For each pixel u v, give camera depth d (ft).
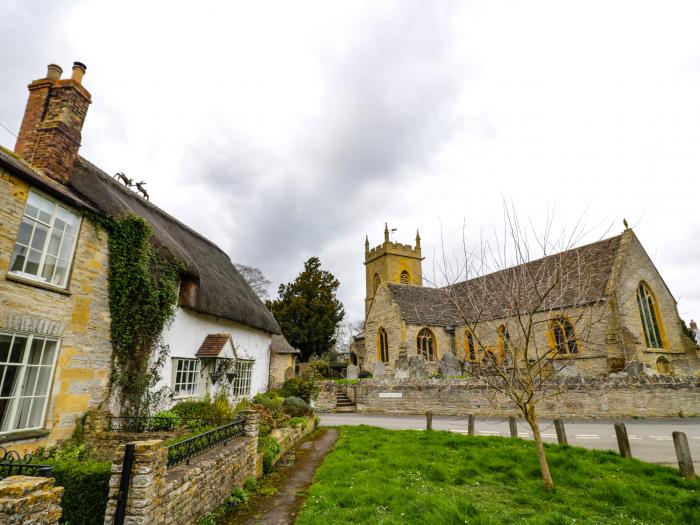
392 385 69.46
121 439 27.73
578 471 24.98
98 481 16.58
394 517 18.11
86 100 34.27
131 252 32.76
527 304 27.94
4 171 23.98
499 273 30.71
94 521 16.06
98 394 29.60
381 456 30.83
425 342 98.63
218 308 45.88
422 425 52.75
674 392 52.19
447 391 63.98
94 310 29.86
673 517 17.84
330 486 23.57
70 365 27.53
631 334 68.23
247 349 58.49
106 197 32.89
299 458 33.22
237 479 23.07
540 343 73.15
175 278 37.76
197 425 29.84
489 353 30.14
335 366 135.33
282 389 73.31
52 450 25.48
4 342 23.71
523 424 50.88
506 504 19.93
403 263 155.33
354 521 17.97
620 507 19.43
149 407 34.14
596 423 48.70
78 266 28.78
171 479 15.93
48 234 26.78
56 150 30.91
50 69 33.63
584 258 83.56
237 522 18.75
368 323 111.55
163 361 36.58
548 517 17.53
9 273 23.80
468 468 26.13
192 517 17.34
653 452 32.12
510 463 27.12
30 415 24.91
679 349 78.48
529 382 23.68
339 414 68.85
